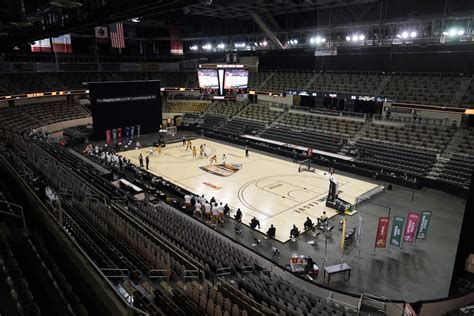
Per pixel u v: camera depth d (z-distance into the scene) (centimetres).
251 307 1068
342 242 1834
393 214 2328
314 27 4128
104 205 1903
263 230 2103
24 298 956
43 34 2075
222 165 3388
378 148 3403
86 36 4975
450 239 1988
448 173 2853
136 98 4491
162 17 4941
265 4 3456
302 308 1191
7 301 884
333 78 4331
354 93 3872
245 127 4509
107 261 1246
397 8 3566
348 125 3903
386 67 3969
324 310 1210
